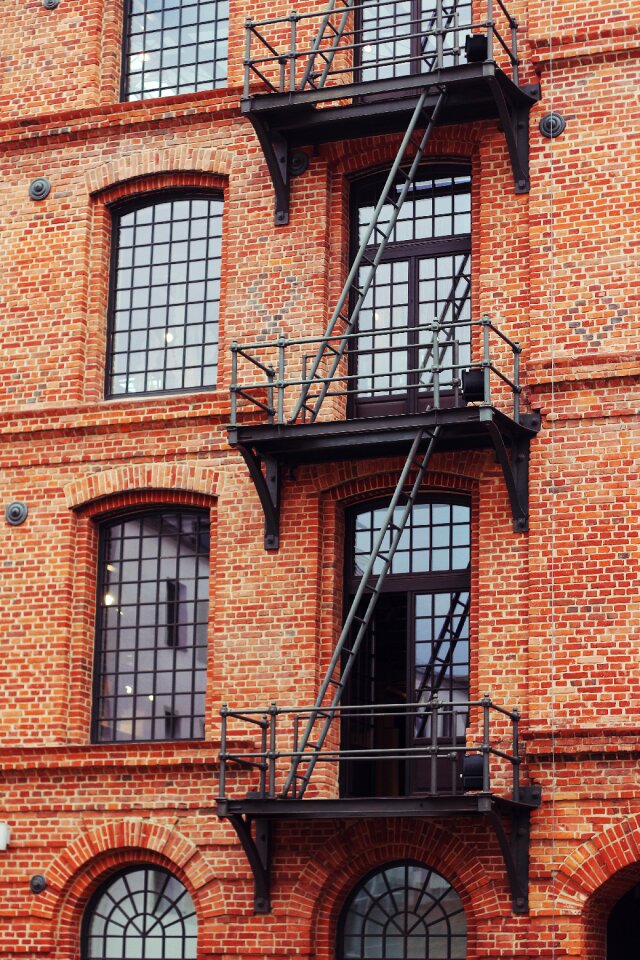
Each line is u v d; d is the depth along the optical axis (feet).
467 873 60.70
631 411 61.57
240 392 64.34
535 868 59.57
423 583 65.21
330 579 65.67
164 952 65.77
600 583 60.75
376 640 65.87
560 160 64.28
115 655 69.31
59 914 66.44
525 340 64.03
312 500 65.87
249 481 67.05
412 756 59.11
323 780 63.67
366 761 65.57
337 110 65.98
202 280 71.26
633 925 67.36
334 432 62.59
